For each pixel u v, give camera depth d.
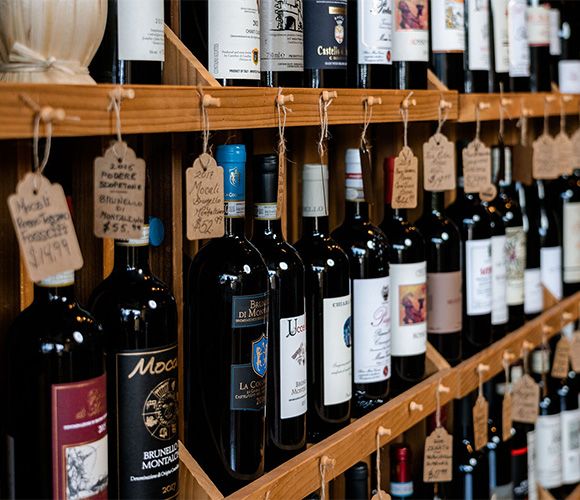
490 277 1.82
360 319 1.42
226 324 1.11
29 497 0.90
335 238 1.44
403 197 1.49
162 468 0.99
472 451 2.02
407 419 1.47
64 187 1.12
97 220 0.90
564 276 2.49
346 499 1.48
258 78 1.14
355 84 1.43
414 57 1.53
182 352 1.21
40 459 0.89
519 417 2.04
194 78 1.04
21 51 0.88
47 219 0.81
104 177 0.89
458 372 1.66
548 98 2.10
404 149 1.48
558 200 2.49
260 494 1.10
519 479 2.26
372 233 1.44
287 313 1.23
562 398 2.62
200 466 1.14
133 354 0.98
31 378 0.90
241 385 1.11
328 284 1.31
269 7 1.20
